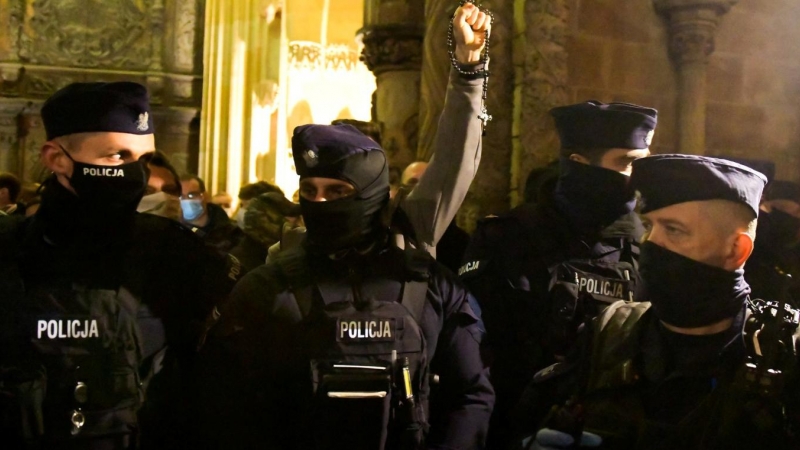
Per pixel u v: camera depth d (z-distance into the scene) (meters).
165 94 17.34
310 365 2.43
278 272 2.59
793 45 6.99
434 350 2.60
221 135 16.17
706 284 2.18
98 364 2.42
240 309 2.57
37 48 17.25
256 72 16.12
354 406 2.35
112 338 2.45
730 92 6.82
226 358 2.54
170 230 2.76
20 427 2.31
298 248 2.68
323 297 2.52
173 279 2.68
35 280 2.45
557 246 3.26
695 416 2.14
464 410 2.62
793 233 4.46
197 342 2.71
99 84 2.61
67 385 2.38
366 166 2.59
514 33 6.04
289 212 4.66
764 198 4.37
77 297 2.45
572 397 2.40
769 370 2.05
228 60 16.17
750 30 6.90
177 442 2.67
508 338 3.24
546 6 5.95
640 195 2.32
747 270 3.64
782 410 2.03
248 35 16.11
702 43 6.59
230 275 2.85
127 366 2.47
